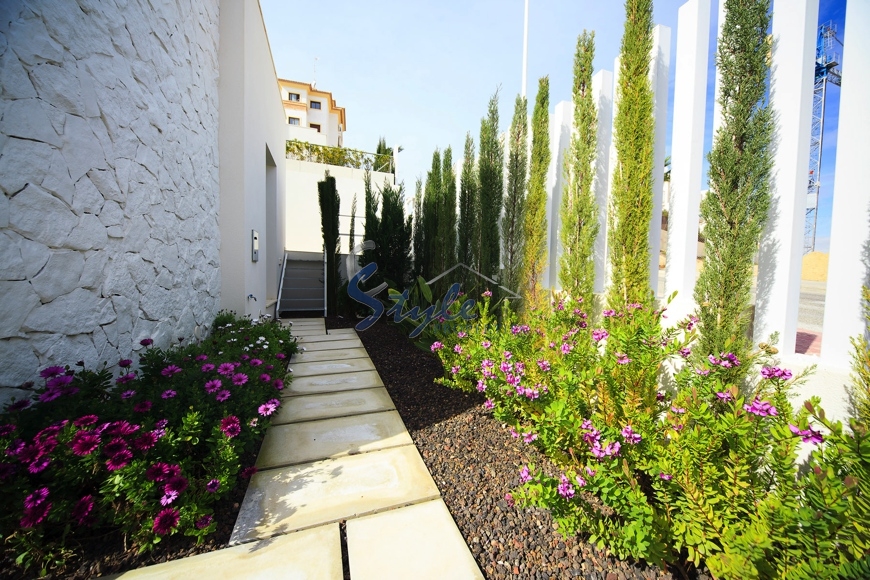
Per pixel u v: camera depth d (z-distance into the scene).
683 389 1.72
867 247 1.55
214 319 4.11
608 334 2.30
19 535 1.25
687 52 2.37
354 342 5.29
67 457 1.36
